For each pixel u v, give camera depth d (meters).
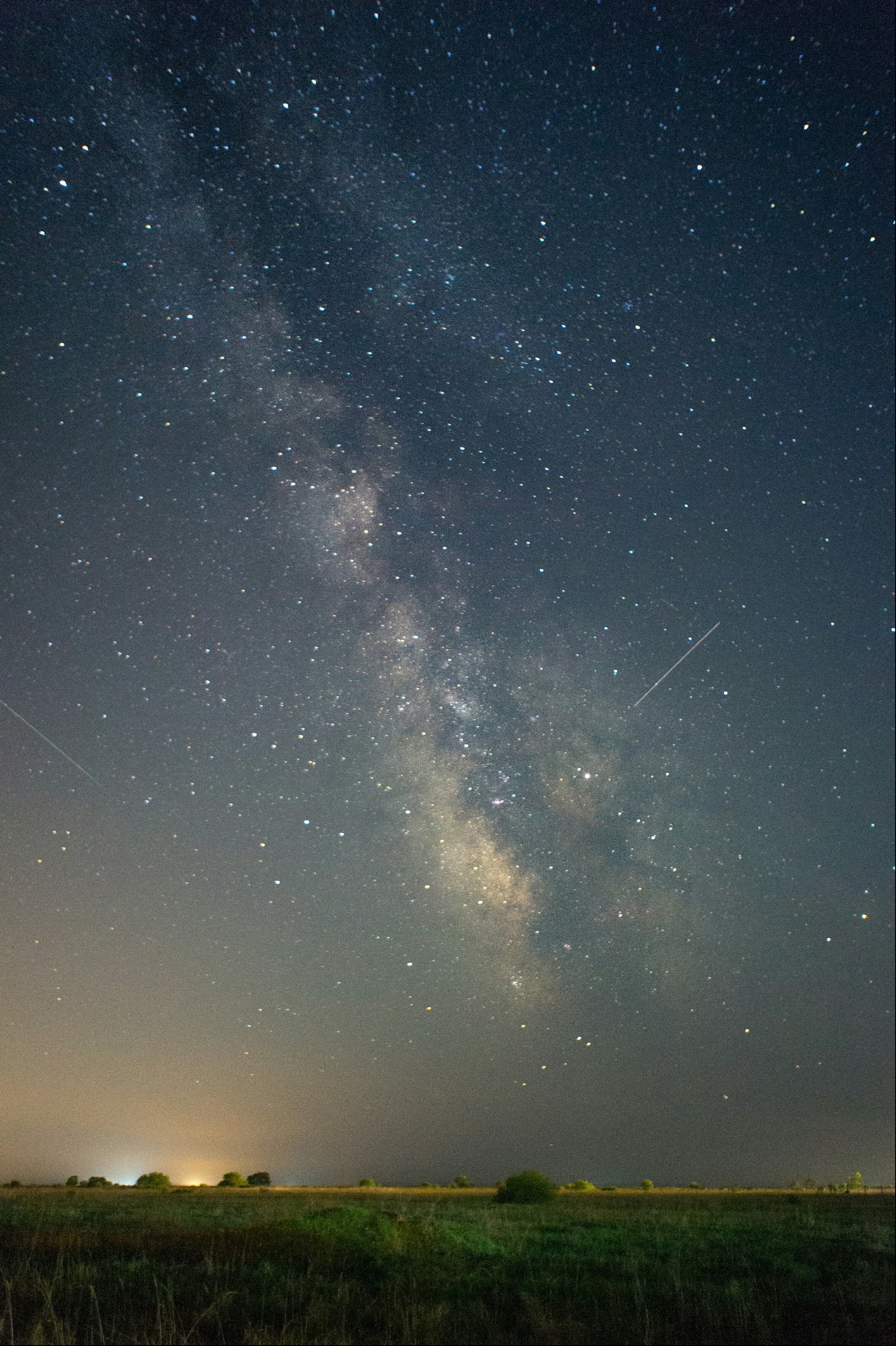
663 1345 7.28
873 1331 8.03
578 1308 8.70
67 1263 10.16
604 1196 39.38
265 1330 6.88
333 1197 34.69
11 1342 6.35
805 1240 15.55
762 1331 7.57
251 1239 12.27
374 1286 9.68
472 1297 9.26
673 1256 12.65
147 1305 8.08
